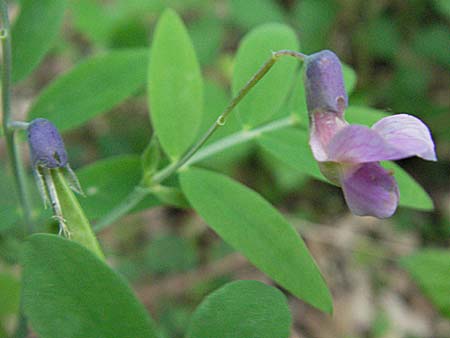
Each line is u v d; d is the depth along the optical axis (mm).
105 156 161
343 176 67
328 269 170
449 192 180
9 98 81
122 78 95
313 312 162
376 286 169
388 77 184
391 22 184
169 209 172
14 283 95
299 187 171
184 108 88
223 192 84
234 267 158
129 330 54
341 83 70
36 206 96
